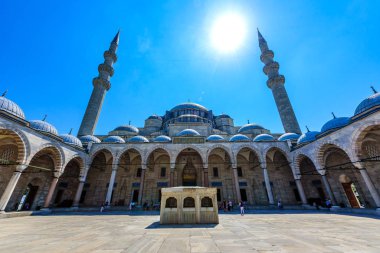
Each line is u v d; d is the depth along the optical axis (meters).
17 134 18.95
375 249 5.84
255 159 35.12
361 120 18.12
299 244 6.57
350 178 24.16
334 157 26.38
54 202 29.83
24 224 13.32
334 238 7.57
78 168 33.88
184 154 35.28
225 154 34.94
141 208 26.61
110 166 35.28
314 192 30.91
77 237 8.31
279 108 41.91
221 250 5.87
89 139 33.88
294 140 32.00
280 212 21.53
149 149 30.09
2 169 22.28
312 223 12.33
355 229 9.81
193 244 6.73
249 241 7.12
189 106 52.12
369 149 21.67
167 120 50.44
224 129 49.59
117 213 22.48
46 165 28.25
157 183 33.38
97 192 33.16
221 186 33.19
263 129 44.41
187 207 12.80
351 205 24.03
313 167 31.81
